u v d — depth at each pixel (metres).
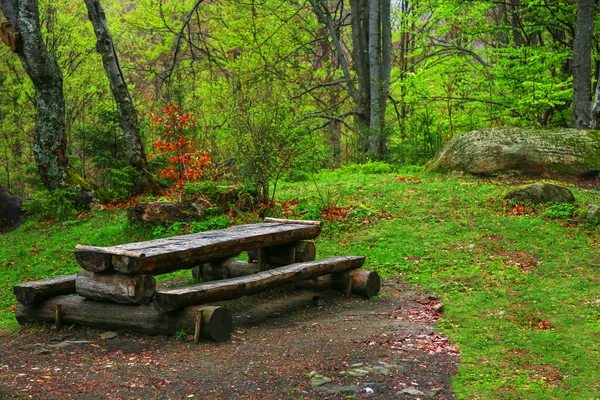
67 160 17.23
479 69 23.55
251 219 13.35
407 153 21.41
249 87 20.02
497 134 16.89
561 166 15.89
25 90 25.91
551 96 19.05
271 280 7.81
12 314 9.47
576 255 10.30
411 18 25.36
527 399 5.20
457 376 5.71
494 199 13.65
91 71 26.70
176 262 7.22
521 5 21.58
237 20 28.52
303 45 28.39
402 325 7.31
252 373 5.71
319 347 6.47
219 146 22.33
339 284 9.00
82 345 6.85
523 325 7.37
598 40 21.56
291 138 14.09
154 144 17.98
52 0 25.77
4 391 5.21
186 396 5.18
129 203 17.02
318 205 13.84
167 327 6.93
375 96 23.38
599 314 7.65
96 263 7.15
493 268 9.87
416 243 11.48
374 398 5.17
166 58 33.47
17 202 17.25
